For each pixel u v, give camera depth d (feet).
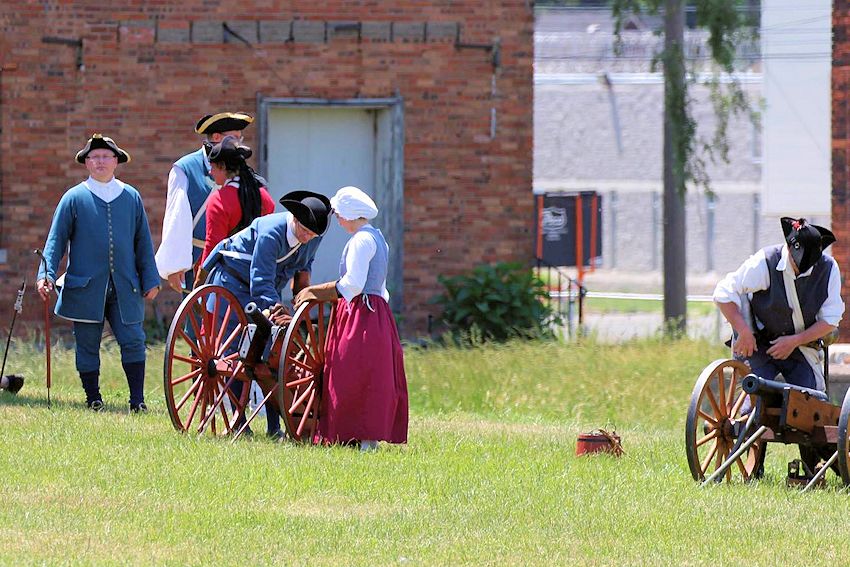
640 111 536.83
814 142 302.45
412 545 75.31
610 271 526.16
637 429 136.05
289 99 202.39
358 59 203.41
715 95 222.89
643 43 504.02
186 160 123.44
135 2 199.21
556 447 112.47
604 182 539.29
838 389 142.20
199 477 89.15
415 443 110.63
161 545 73.41
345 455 99.86
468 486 91.04
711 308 346.33
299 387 106.73
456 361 166.81
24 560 69.15
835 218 200.95
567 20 557.33
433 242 205.26
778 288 99.35
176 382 106.11
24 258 197.47
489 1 204.85
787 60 301.63
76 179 199.21
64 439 100.58
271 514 80.64
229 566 69.97
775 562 74.02
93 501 81.76
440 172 205.36
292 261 109.60
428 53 204.33
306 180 206.08
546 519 82.48
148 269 124.36
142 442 100.68
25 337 196.75
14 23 196.75
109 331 186.50
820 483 97.14
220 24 200.85
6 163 197.06
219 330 110.32
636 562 73.20
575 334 193.77
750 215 517.55
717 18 214.28
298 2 202.18
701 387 95.30
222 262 111.55
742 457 103.50
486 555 73.72
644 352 178.09
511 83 205.87
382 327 105.91
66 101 198.39
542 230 377.91
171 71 200.44
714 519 83.87
